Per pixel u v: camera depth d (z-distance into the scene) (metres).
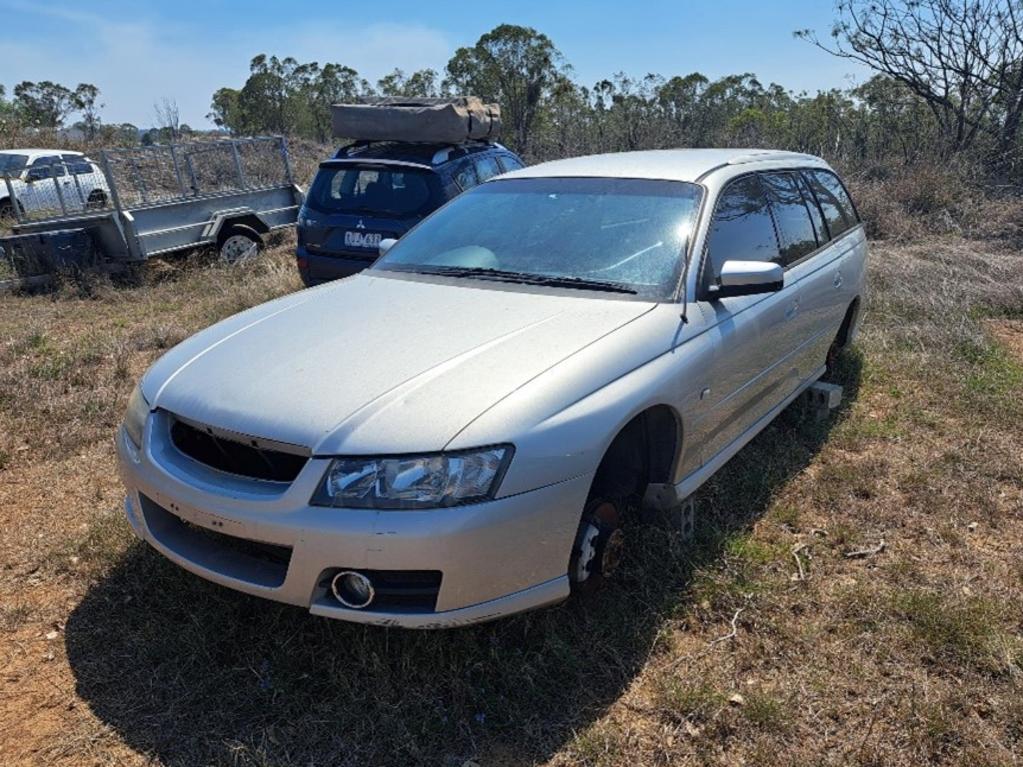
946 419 4.95
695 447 3.35
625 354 2.93
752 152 4.50
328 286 3.81
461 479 2.43
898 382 5.52
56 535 3.72
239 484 2.62
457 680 2.64
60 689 2.74
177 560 2.84
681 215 3.62
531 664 2.73
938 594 3.16
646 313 3.18
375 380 2.68
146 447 2.85
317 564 2.46
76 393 5.50
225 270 9.66
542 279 3.47
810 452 4.55
